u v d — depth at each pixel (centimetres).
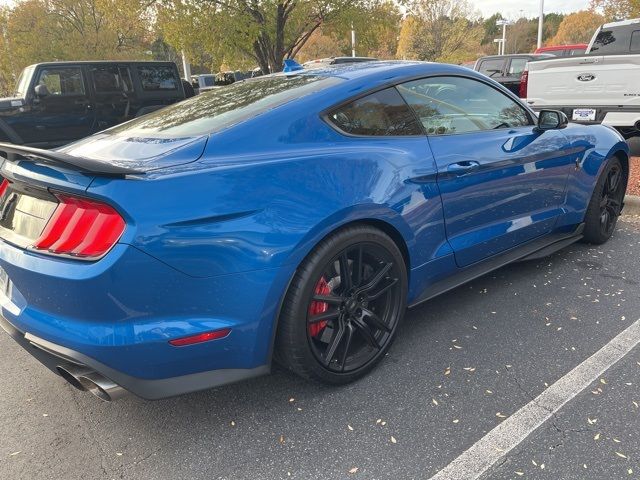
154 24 1159
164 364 208
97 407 259
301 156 237
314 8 1146
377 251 259
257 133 239
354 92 271
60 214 207
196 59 1221
